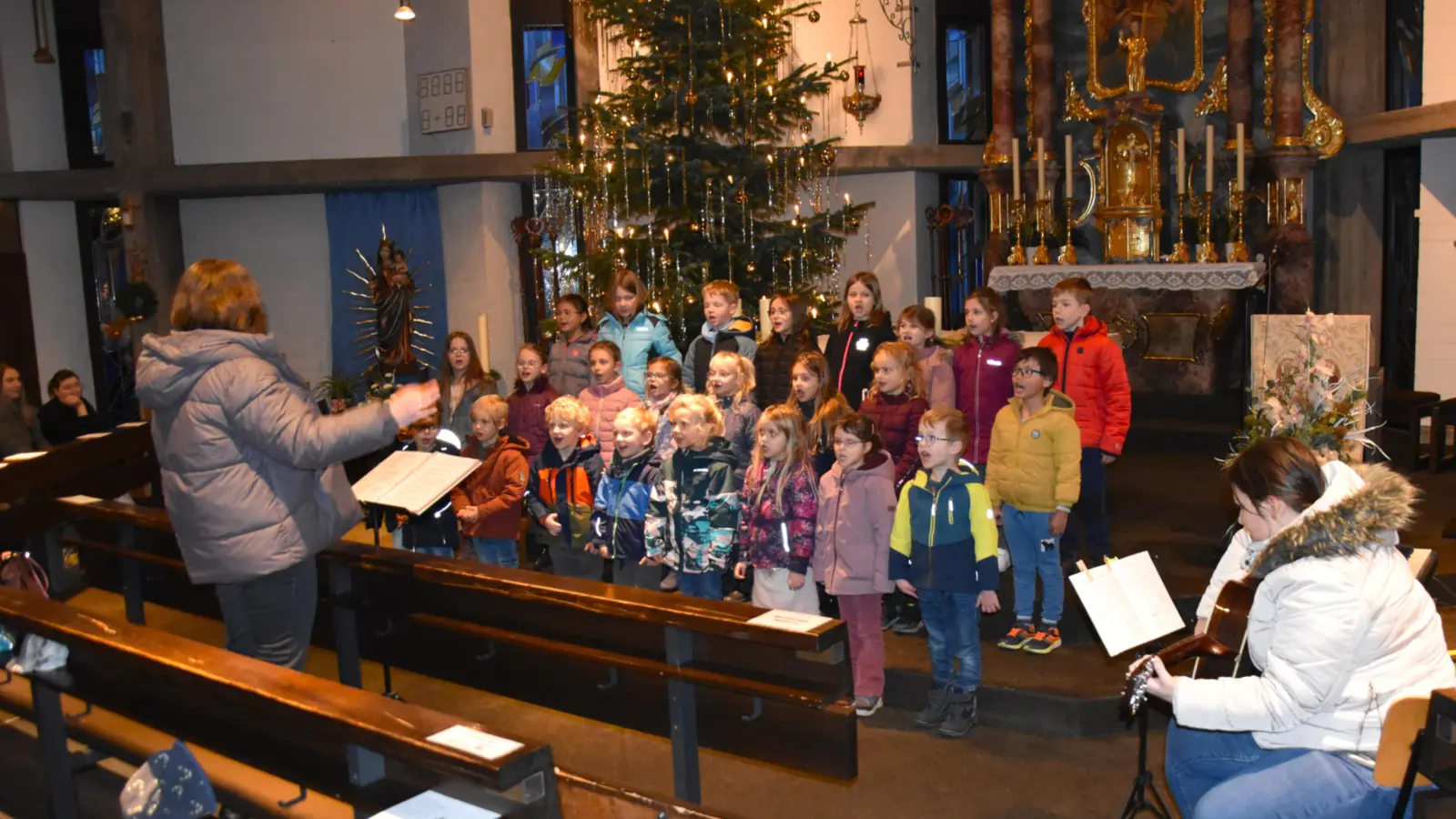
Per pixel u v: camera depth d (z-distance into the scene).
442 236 11.29
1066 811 3.54
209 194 11.37
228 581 2.99
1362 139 9.20
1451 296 8.95
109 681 3.01
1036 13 10.57
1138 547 5.59
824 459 4.63
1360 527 2.29
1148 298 9.70
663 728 3.14
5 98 11.09
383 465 3.79
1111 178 10.12
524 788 1.96
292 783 2.78
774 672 2.87
